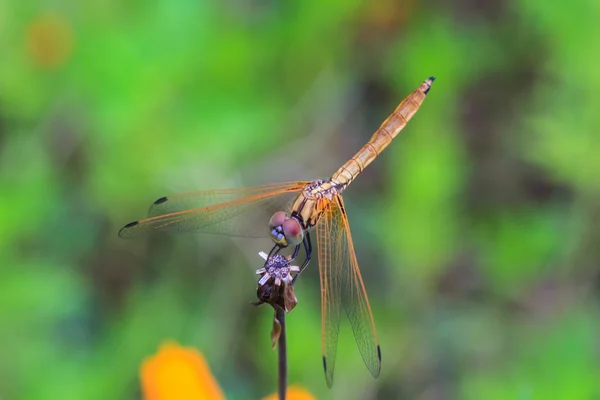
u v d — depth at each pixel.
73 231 1.25
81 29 1.25
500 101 1.27
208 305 1.25
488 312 1.25
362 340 1.17
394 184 1.25
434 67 1.25
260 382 1.24
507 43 1.26
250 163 1.26
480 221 1.26
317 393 1.23
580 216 1.25
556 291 1.25
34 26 1.24
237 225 1.19
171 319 1.25
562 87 1.24
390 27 1.26
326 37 1.26
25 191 1.25
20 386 1.23
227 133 1.25
